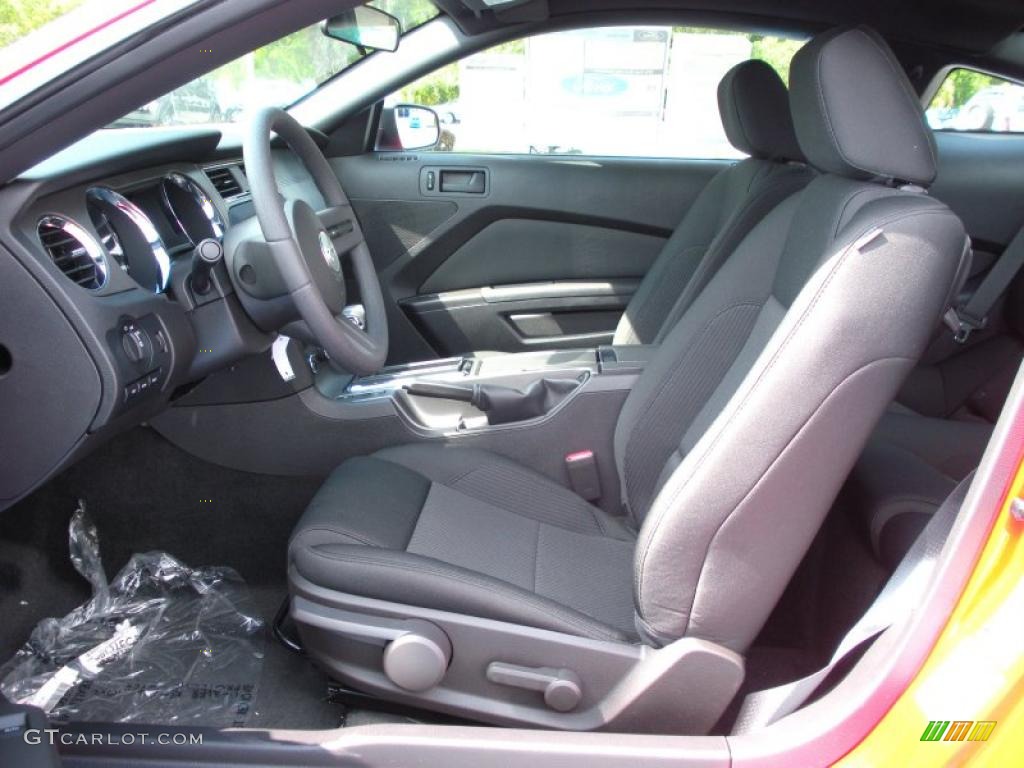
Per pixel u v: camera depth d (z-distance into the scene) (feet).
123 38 3.33
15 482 4.11
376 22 7.19
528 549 5.08
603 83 8.88
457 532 5.07
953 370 8.34
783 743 3.49
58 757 3.32
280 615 5.74
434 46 8.48
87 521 5.83
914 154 3.77
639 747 3.62
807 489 3.64
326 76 8.65
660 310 7.53
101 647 5.54
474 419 6.34
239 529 6.17
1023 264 7.88
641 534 3.93
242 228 4.97
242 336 5.10
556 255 9.30
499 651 4.27
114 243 4.60
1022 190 8.36
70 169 4.27
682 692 3.99
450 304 9.30
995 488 3.00
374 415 6.09
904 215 3.42
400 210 9.15
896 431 6.03
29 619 5.29
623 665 4.15
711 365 5.30
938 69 8.25
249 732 3.87
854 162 3.83
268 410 5.92
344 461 5.95
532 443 6.15
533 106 9.04
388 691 4.42
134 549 6.04
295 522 6.20
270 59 7.15
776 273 4.69
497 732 3.78
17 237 3.81
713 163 9.10
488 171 9.04
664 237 9.20
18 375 3.95
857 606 4.64
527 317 9.32
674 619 3.94
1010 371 8.14
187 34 3.32
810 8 8.02
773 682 5.07
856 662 3.79
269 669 5.51
